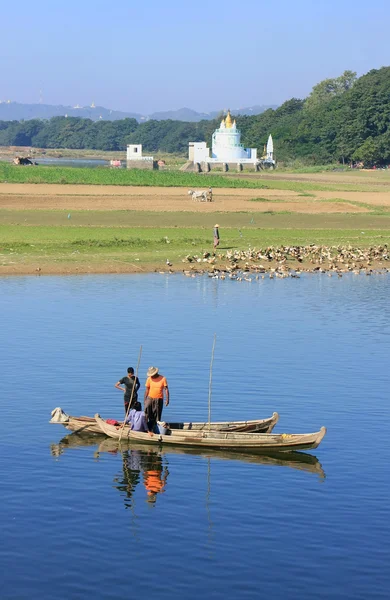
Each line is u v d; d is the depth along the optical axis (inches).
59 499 2544.3
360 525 2389.3
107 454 2977.4
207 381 3806.6
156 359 4163.4
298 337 4744.1
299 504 2529.5
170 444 3095.5
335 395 3617.1
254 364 4106.8
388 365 4126.5
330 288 6678.2
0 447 2972.4
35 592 2017.7
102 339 4566.9
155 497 2581.2
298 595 2020.2
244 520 2417.6
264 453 3026.6
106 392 3631.9
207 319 5216.5
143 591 2031.3
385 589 2053.4
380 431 3166.8
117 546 2251.5
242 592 2031.3
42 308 5482.3
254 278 7185.0
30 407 3408.0
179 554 2213.3
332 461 2881.4
